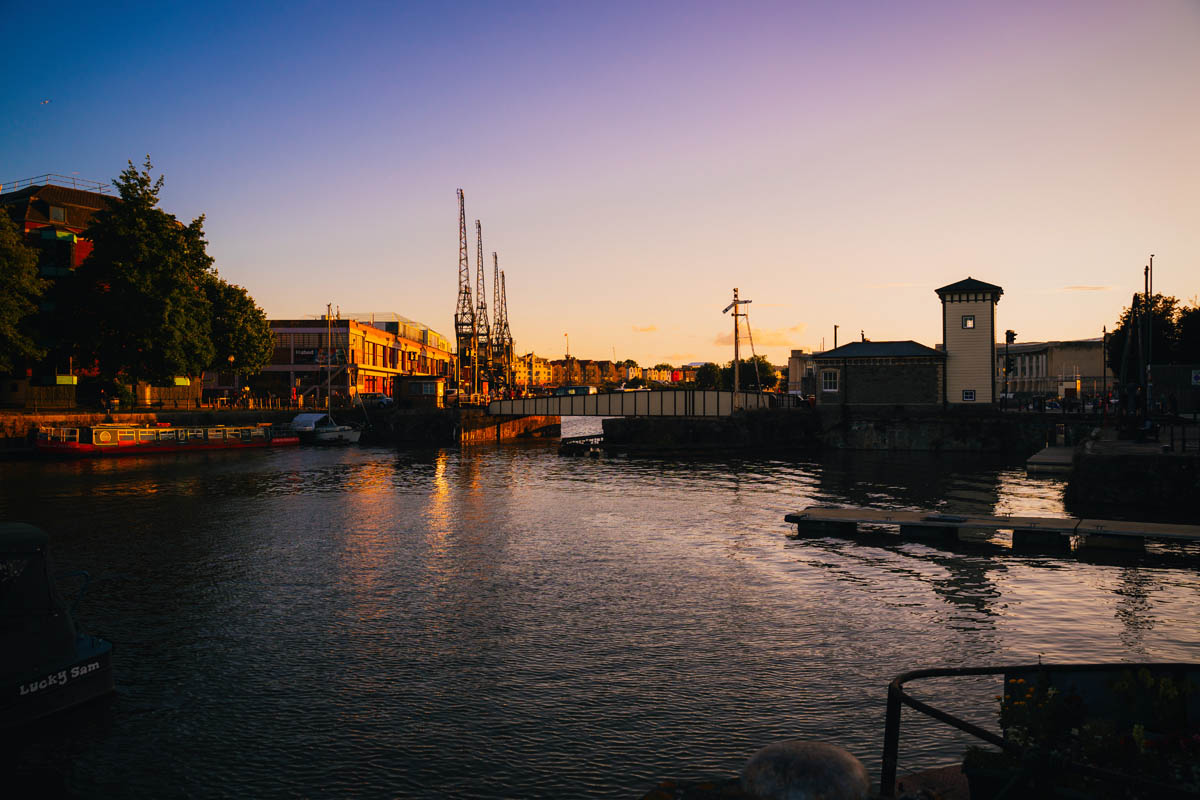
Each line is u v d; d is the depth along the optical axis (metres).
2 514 32.97
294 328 103.44
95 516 32.62
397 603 19.67
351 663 15.41
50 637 13.07
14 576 12.72
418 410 87.31
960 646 16.11
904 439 68.88
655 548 26.58
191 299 65.06
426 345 149.00
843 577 22.28
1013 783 5.47
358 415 87.12
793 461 61.81
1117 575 22.38
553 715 12.90
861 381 70.69
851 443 70.44
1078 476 35.66
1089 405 77.56
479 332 140.25
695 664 15.20
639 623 17.92
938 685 13.89
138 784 10.79
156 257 61.94
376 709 13.20
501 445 84.31
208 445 67.25
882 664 15.09
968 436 66.94
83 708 13.26
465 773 11.01
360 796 10.43
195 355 64.62
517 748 11.74
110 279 59.97
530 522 32.12
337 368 102.62
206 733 12.33
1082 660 15.19
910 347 70.44
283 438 74.50
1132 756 5.46
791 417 72.69
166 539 27.94
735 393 76.56
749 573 22.81
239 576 22.48
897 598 19.95
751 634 17.03
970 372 68.00
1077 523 27.16
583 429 141.25
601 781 10.73
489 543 27.47
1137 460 34.28
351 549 26.36
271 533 29.27
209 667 15.19
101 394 65.38
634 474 52.62
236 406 87.06
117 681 14.46
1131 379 76.19
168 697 13.73
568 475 52.06
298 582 21.81
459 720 12.74
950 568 23.36
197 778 10.95
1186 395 66.25
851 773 5.36
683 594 20.45
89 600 19.92
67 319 61.59
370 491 42.31
